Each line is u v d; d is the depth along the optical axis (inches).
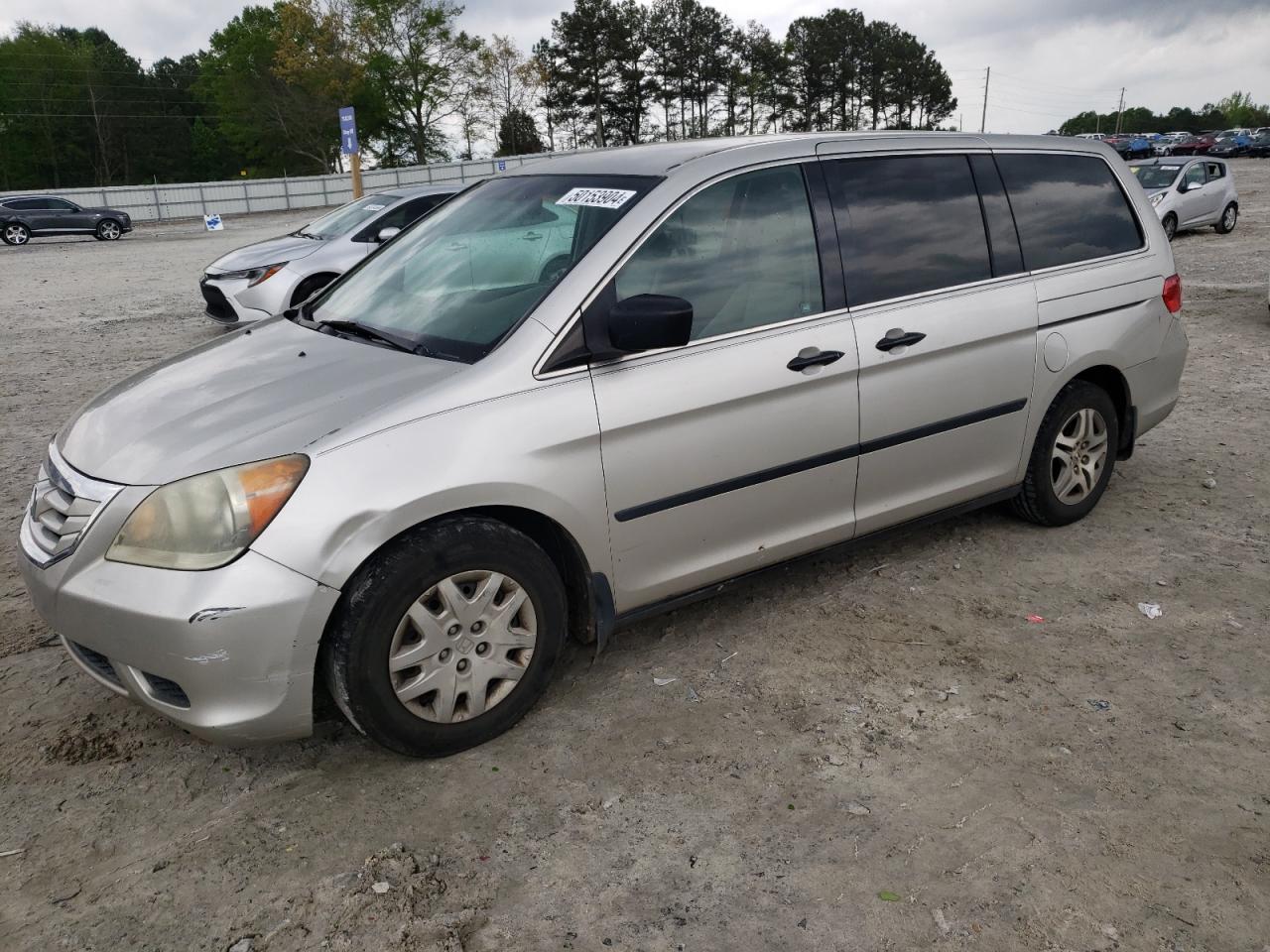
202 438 109.3
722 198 133.6
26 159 3206.2
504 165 2181.3
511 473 112.7
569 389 117.7
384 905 95.1
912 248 150.6
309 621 103.6
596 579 124.6
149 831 106.6
